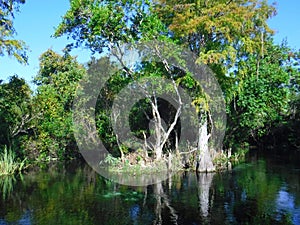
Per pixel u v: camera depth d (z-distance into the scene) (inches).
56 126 1105.4
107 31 794.8
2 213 466.9
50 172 843.4
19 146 996.6
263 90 918.4
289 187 612.1
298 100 1374.3
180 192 582.6
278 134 1519.4
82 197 555.2
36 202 525.3
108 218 438.3
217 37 807.7
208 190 594.9
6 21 721.0
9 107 966.4
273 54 1104.2
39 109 1037.2
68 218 441.1
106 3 784.9
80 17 797.9
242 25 772.6
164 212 462.3
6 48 712.4
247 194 561.3
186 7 775.7
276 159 1072.2
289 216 439.2
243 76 834.8
